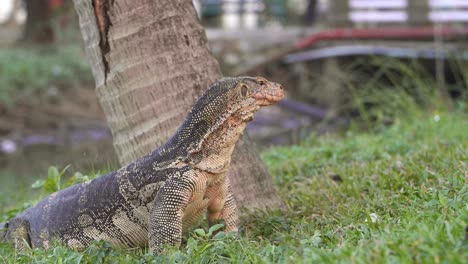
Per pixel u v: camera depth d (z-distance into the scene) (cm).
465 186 860
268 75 2561
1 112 2833
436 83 2012
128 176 871
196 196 845
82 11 1023
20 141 2588
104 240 845
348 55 2277
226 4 3919
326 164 1226
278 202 1044
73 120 2819
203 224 948
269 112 2544
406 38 2245
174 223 826
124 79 1002
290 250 743
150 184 851
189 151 836
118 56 1002
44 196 1062
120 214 875
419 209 835
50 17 3700
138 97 1001
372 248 664
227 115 830
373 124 1789
